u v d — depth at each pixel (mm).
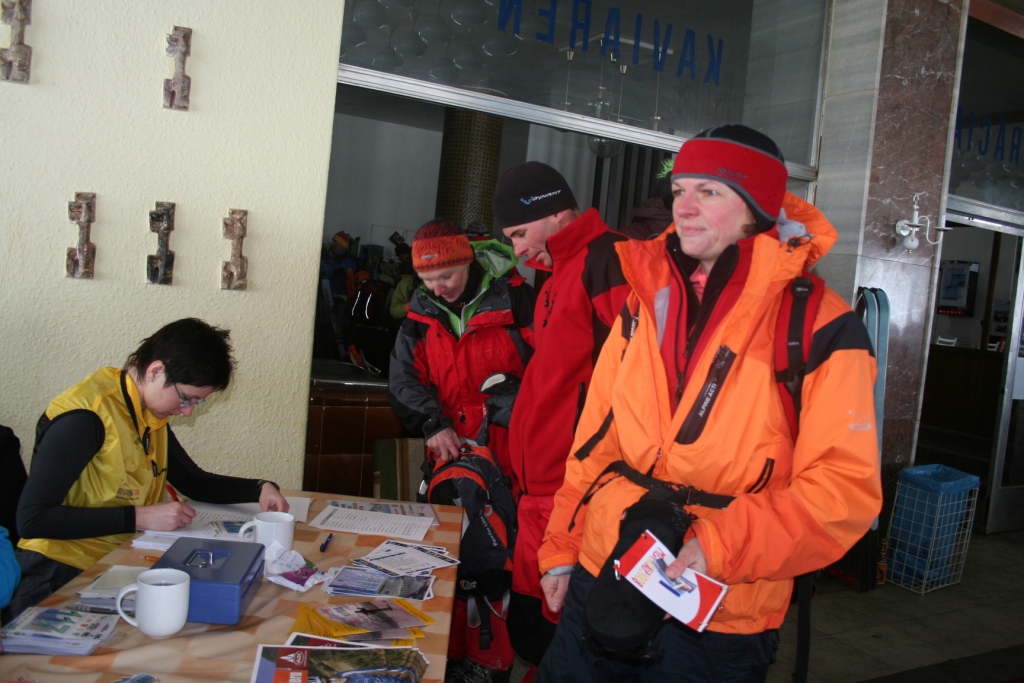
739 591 1279
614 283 1818
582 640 1374
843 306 1229
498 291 2346
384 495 2959
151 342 1740
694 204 1267
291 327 2805
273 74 2686
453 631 2293
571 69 3436
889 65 3939
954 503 4082
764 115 4016
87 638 1201
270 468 2852
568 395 1945
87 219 2494
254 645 1234
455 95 3145
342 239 6141
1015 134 4930
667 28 3686
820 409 1187
